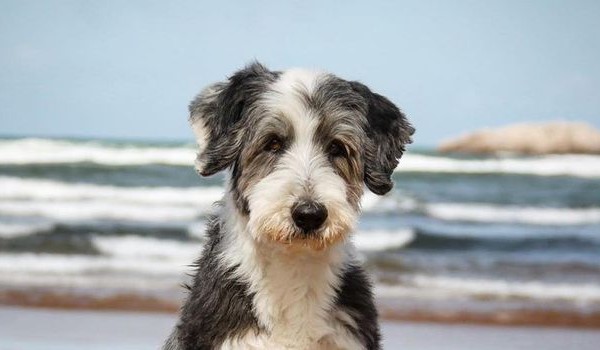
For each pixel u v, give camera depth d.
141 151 20.14
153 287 13.96
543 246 16.86
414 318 12.50
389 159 6.50
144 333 11.09
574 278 14.88
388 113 6.53
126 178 19.28
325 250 5.99
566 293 14.05
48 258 15.53
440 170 20.38
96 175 19.36
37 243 16.19
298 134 6.15
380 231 17.27
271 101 6.20
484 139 22.73
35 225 16.94
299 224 5.80
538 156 22.33
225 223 6.37
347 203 6.00
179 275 14.70
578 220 18.23
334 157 6.25
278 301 6.04
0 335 10.87
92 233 16.72
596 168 20.58
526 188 19.69
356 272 6.35
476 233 17.20
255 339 6.02
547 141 22.89
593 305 13.46
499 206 18.75
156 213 18.02
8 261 15.23
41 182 19.20
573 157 22.14
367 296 6.32
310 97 6.22
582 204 18.95
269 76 6.42
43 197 18.62
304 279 6.04
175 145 21.16
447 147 22.91
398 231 17.20
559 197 19.34
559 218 18.36
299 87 6.26
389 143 6.50
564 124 23.34
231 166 6.40
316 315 6.07
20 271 14.75
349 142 6.24
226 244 6.25
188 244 16.42
